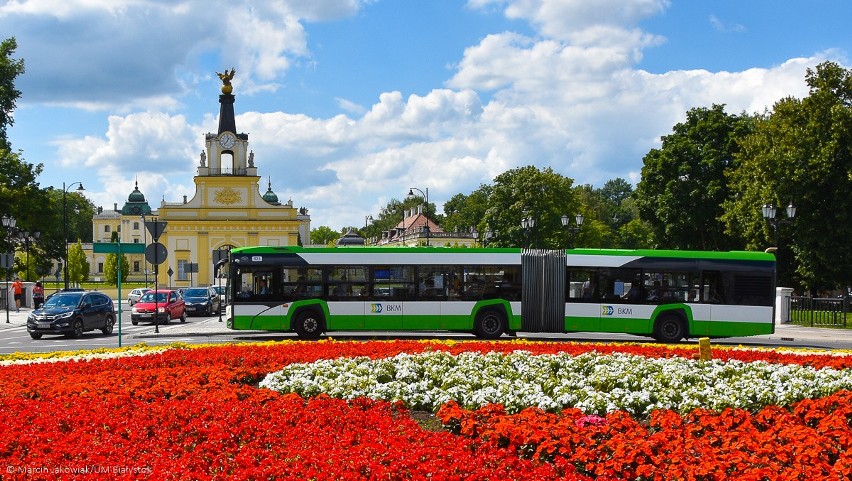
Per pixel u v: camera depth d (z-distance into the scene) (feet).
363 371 55.67
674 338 97.66
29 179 218.79
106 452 34.17
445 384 51.21
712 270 98.02
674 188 209.87
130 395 48.37
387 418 40.68
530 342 79.51
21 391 48.70
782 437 36.09
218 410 42.19
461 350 70.13
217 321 154.51
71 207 539.29
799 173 151.12
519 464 31.65
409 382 54.39
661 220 215.51
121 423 39.19
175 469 31.04
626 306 97.71
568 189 287.48
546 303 98.32
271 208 331.57
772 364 61.11
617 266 98.37
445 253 99.55
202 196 329.11
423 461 32.09
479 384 50.85
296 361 62.75
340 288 99.19
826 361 62.64
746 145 172.24
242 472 30.53
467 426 37.73
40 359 71.72
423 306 98.84
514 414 40.68
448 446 34.30
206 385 51.11
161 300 146.92
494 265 99.19
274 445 35.73
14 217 205.98
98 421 39.63
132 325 140.36
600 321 97.86
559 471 32.27
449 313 98.68
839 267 153.99
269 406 43.96
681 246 215.72
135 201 492.54
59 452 33.96
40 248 236.63
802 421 41.68
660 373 54.44
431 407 47.52
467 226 449.48
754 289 97.96
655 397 46.37
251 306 98.99
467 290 99.04
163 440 36.37
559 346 73.20
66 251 248.11
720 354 66.80
